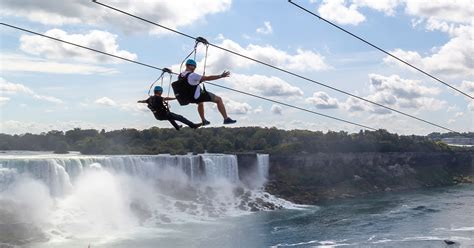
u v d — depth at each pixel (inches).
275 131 6018.7
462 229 2903.5
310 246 2522.1
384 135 6486.2
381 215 3538.4
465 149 7480.3
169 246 2551.7
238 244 2593.5
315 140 5698.8
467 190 5546.3
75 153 4894.2
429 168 6727.4
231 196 4284.0
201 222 3329.2
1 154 4468.5
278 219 3457.2
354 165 5802.2
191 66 593.3
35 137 5191.9
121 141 5118.1
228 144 5551.2
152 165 4028.1
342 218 3444.9
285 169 5300.2
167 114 645.3
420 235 2746.1
